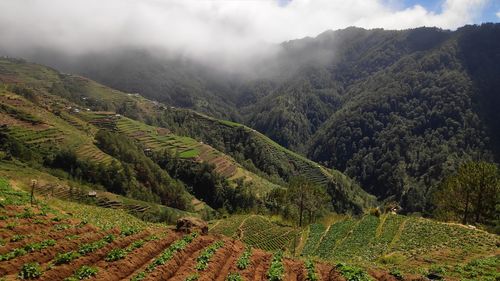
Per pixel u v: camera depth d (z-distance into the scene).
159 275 26.36
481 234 54.12
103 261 28.08
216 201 181.00
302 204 99.44
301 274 29.19
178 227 39.16
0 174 92.12
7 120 165.75
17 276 22.98
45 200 52.38
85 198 116.12
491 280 30.41
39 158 147.25
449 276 32.38
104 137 183.00
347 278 26.38
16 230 30.81
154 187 164.00
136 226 43.38
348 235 69.00
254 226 90.94
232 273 28.45
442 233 57.50
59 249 28.50
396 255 46.28
